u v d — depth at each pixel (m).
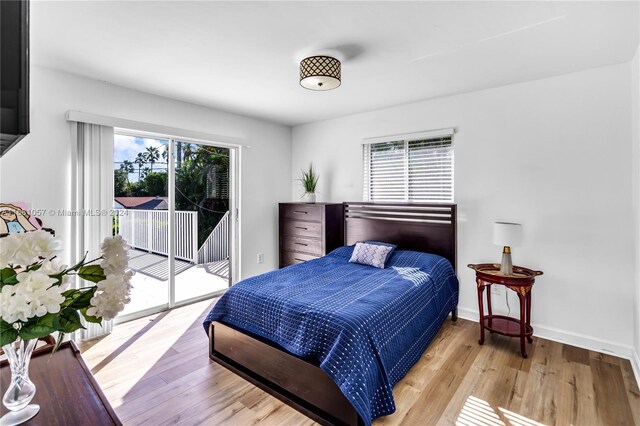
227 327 2.39
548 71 2.73
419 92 3.30
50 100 2.68
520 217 3.03
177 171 3.75
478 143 3.26
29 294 0.76
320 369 1.84
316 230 4.15
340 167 4.39
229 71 2.74
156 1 1.74
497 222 2.96
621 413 1.89
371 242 3.66
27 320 0.79
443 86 3.11
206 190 4.05
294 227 4.44
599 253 2.67
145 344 2.78
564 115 2.80
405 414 1.88
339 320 1.88
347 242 4.18
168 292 3.68
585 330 2.73
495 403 1.98
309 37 2.14
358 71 2.73
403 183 3.85
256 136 4.43
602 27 2.00
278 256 4.79
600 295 2.67
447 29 2.03
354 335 1.79
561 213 2.83
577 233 2.76
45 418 0.96
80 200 2.84
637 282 2.39
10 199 2.51
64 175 2.76
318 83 2.51
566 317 2.82
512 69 2.70
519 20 1.93
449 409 1.93
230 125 4.10
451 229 3.33
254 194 4.45
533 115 2.95
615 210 2.60
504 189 3.12
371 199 4.13
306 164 4.78
